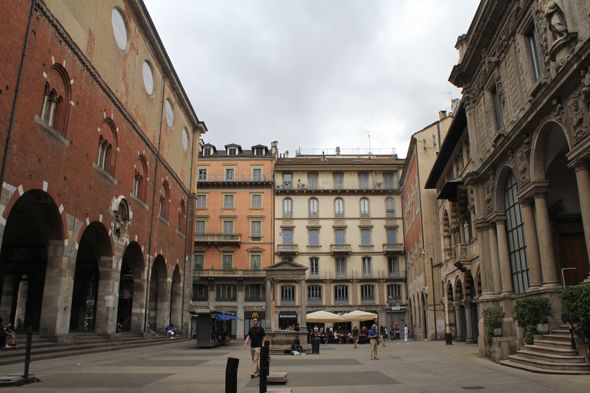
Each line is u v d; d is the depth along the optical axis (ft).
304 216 193.88
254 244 190.70
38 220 70.54
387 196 196.85
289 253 188.34
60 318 65.36
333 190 195.11
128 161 93.40
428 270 138.72
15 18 55.47
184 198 141.49
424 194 144.36
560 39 45.68
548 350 46.57
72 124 69.72
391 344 120.57
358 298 184.03
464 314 112.68
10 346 54.39
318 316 138.62
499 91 65.41
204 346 90.38
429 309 136.46
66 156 67.72
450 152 111.04
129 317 136.67
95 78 77.82
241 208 194.90
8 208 53.83
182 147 138.41
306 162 198.90
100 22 80.18
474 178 73.92
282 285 183.83
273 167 200.13
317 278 185.06
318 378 41.96
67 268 67.36
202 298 183.73
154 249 110.01
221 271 183.01
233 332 178.91
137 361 57.82
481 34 68.18
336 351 89.10
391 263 189.16
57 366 49.55
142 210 101.81
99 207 79.10
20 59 56.34
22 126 56.75
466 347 88.99
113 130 87.04
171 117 127.34
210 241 187.32
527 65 56.70
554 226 61.82
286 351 78.54
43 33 61.77
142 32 101.65
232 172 200.34
